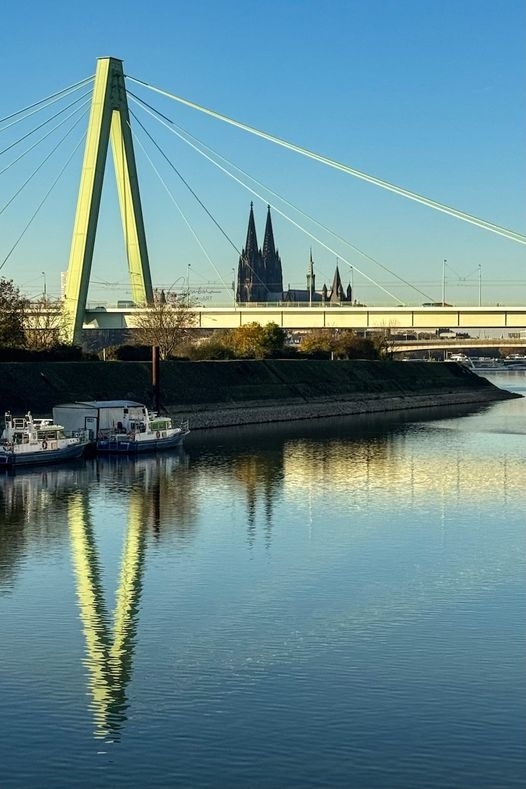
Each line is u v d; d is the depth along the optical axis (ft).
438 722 105.29
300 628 136.67
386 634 133.69
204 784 92.89
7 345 427.33
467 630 135.33
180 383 454.40
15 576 165.27
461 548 186.29
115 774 94.89
